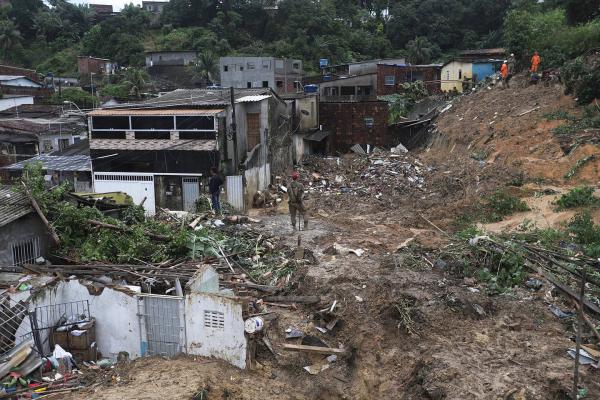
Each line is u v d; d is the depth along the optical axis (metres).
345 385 10.76
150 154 23.64
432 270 14.19
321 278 13.59
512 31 36.12
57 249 15.46
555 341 10.73
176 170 23.55
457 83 47.66
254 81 54.16
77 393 9.69
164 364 10.67
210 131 22.97
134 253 15.20
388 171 29.39
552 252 14.46
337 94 48.94
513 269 13.59
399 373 10.65
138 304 11.13
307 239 17.59
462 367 10.05
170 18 83.25
